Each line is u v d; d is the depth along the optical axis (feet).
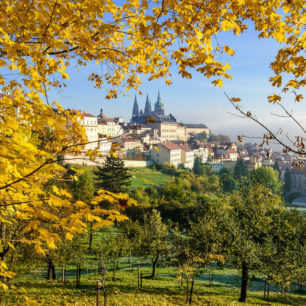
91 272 93.97
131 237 116.98
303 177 448.24
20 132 9.55
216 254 65.77
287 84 15.23
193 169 455.63
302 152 13.42
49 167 9.11
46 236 10.26
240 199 72.08
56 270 97.40
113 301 57.26
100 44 18.86
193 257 64.03
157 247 90.38
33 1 12.64
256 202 69.15
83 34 16.63
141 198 197.16
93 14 14.29
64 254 74.28
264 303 70.90
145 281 86.63
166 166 400.47
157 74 19.10
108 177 205.77
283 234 67.67
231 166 520.42
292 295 87.86
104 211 9.22
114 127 496.64
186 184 294.05
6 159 8.50
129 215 160.35
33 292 58.29
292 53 14.49
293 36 14.83
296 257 66.23
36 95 9.03
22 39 14.34
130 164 377.91
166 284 84.43
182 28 14.38
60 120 9.16
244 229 69.10
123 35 18.78
